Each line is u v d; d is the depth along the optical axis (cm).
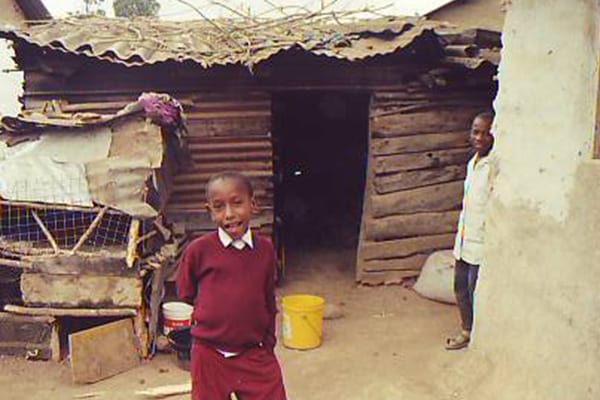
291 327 570
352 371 514
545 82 395
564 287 371
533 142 407
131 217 545
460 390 450
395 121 739
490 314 452
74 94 698
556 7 385
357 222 987
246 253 330
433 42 697
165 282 687
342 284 770
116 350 534
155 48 682
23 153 549
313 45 672
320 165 1048
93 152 546
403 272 761
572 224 366
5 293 585
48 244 567
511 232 429
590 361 346
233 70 708
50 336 552
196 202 721
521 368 409
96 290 541
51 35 668
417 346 558
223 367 338
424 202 760
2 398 489
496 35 740
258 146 723
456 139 764
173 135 596
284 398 354
